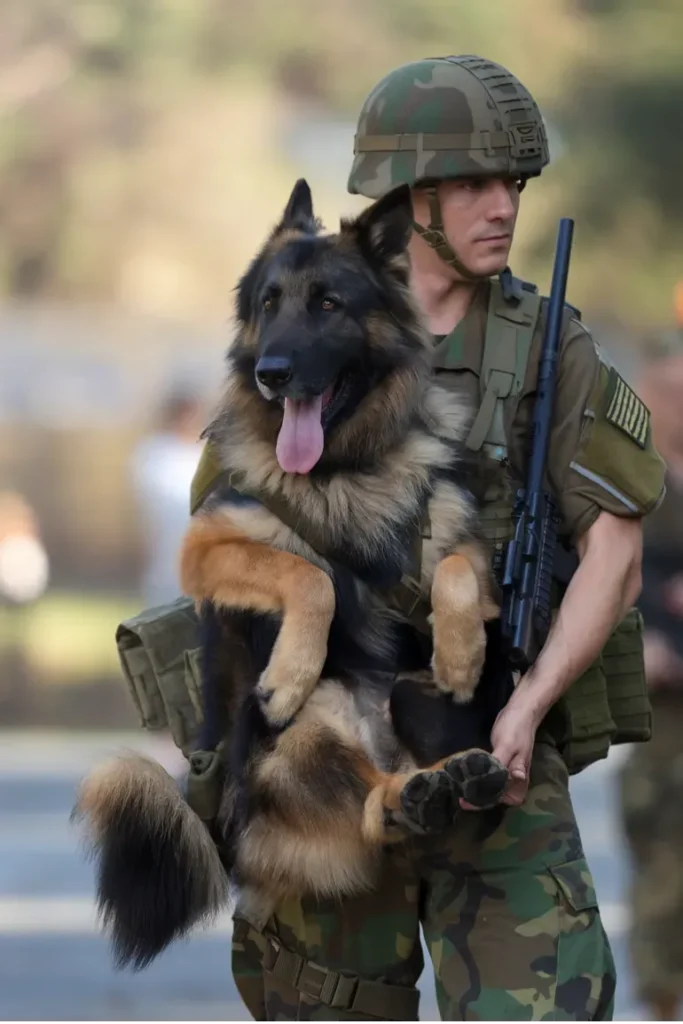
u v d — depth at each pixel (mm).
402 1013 8109
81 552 48844
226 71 64938
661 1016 12344
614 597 8133
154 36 64625
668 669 12109
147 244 65688
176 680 8953
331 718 8297
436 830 7641
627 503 8211
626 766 12477
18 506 41844
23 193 65250
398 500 8391
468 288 8820
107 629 40531
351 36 63281
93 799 8039
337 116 64188
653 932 12289
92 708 30516
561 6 48688
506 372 8422
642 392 12633
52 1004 12797
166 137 65250
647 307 47875
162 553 22531
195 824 8086
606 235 46969
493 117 8609
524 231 46312
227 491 8742
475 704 8148
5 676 33812
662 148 46062
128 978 13641
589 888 7926
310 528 8445
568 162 46250
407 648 8414
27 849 18422
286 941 8203
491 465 8375
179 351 54062
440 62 8828
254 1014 8516
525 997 7633
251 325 8867
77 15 64375
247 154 65062
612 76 46438
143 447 24656
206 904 8062
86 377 53469
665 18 46938
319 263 8633
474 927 7848
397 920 8109
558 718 8367
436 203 8695
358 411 8523
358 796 8086
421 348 8617
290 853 8117
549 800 8062
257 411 8680
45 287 65750
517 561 8031
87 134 65312
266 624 8352
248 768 8266
